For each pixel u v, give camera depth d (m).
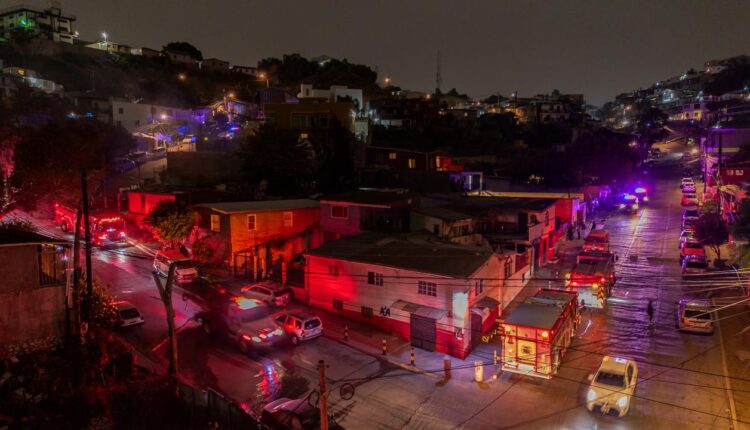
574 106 124.31
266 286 32.62
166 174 59.53
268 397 21.42
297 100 95.62
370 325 29.53
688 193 66.56
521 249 38.38
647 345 25.92
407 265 28.31
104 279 36.09
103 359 20.92
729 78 142.62
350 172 57.69
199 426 18.70
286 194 52.88
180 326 28.53
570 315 26.23
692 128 115.44
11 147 25.97
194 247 38.28
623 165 70.00
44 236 22.42
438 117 96.00
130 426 18.34
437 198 48.00
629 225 55.12
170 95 107.50
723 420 19.06
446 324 26.02
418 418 20.09
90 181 27.08
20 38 106.25
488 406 20.80
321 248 33.53
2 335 19.83
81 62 107.81
